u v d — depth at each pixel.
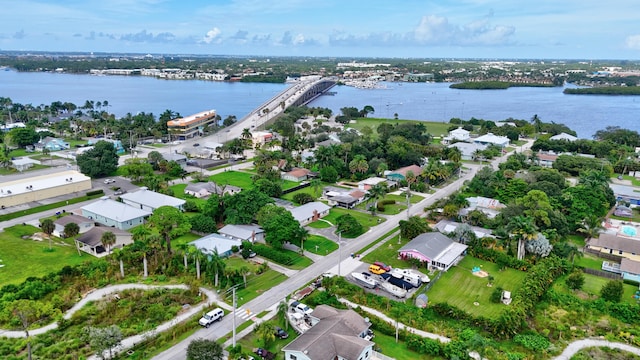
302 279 95.44
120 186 159.38
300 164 195.00
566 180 172.50
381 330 77.50
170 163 178.00
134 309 82.88
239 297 87.69
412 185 165.00
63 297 85.69
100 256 104.25
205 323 77.50
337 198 146.50
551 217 118.12
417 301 85.50
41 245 109.25
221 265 90.62
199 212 134.88
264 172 167.25
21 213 130.50
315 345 66.12
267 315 81.62
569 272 99.88
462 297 90.00
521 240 103.38
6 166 184.75
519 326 77.81
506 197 144.62
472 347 66.88
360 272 99.00
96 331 68.06
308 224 128.50
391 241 117.00
